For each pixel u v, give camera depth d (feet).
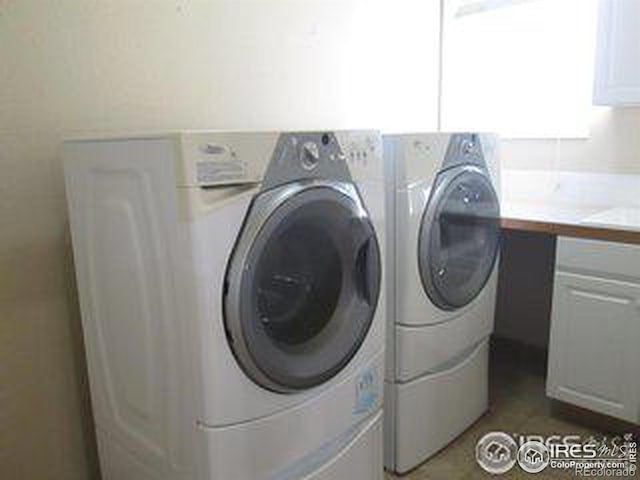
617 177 7.98
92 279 4.74
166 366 4.12
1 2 4.70
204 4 6.26
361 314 4.86
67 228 5.34
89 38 5.32
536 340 9.23
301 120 7.57
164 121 6.06
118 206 4.16
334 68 7.91
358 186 4.68
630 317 6.16
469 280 6.65
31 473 5.41
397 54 8.86
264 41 6.96
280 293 4.41
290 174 4.05
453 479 6.09
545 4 8.43
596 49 7.39
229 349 3.83
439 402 6.46
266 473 4.25
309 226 4.37
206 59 6.37
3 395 5.13
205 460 3.96
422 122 9.55
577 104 8.32
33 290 5.20
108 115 5.57
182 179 3.51
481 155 6.57
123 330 4.51
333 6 7.73
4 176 4.90
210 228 3.61
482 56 9.30
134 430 4.74
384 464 6.28
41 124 5.08
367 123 8.55
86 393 5.70
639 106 7.46
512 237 9.18
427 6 9.21
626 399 6.36
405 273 5.75
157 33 5.86
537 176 8.87
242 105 6.84
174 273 3.78
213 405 3.84
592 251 6.33
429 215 5.82
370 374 5.15
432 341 6.18
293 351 4.34
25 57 4.91
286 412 4.31
